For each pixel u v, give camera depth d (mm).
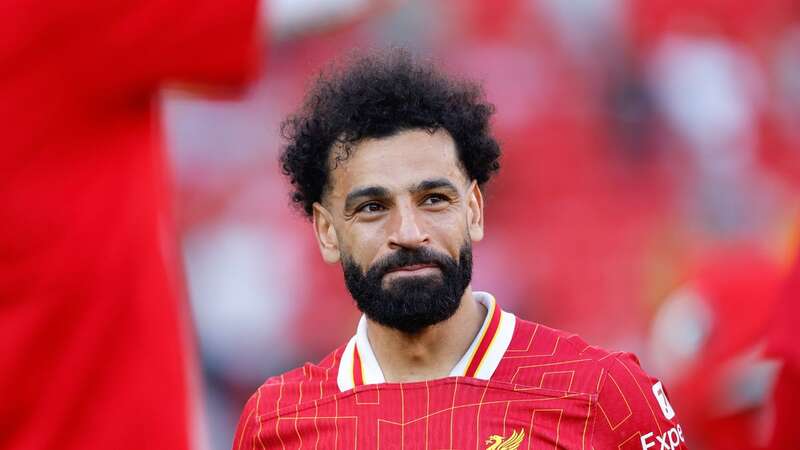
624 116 31750
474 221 8016
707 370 16719
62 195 5961
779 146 33312
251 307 27391
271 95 28344
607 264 29906
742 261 17062
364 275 7602
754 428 16406
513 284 29359
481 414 7664
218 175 28141
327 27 28000
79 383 6047
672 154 32031
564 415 7648
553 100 31094
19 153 5879
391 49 8586
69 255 5996
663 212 31266
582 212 30312
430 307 7477
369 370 8102
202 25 5875
